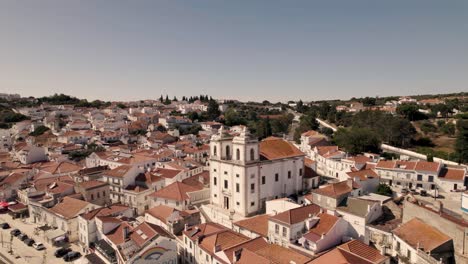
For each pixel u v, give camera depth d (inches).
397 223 2768.2
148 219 3385.8
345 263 1908.2
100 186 4215.1
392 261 2445.9
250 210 3582.7
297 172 4092.0
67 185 4239.7
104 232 2901.1
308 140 7170.3
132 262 2413.9
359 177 3841.0
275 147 4074.8
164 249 2581.2
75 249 3257.9
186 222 3213.6
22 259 3093.0
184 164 5502.0
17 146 7140.8
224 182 3786.9
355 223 2824.8
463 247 2158.0
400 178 4399.6
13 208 4217.5
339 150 6353.3
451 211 3198.8
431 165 4288.9
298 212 2741.1
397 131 7637.8
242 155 3516.2
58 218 3563.0
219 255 2321.6
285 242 2568.9
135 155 6087.6
